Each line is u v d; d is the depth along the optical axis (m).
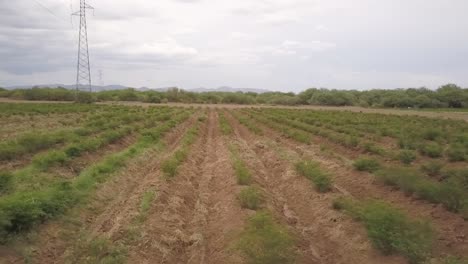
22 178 15.05
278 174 20.55
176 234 11.63
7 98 96.00
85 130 28.14
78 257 9.78
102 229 11.79
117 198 15.04
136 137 29.73
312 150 26.38
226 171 19.50
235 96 123.88
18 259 9.27
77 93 84.38
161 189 15.22
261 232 10.26
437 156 22.56
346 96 115.88
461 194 12.73
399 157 21.28
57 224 11.41
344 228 11.87
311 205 14.84
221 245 11.02
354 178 17.73
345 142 27.56
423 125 40.41
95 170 17.05
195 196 16.30
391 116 56.25
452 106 103.38
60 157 17.89
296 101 119.88
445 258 9.68
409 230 10.02
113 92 116.62
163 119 44.19
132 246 10.38
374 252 10.16
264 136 34.50
